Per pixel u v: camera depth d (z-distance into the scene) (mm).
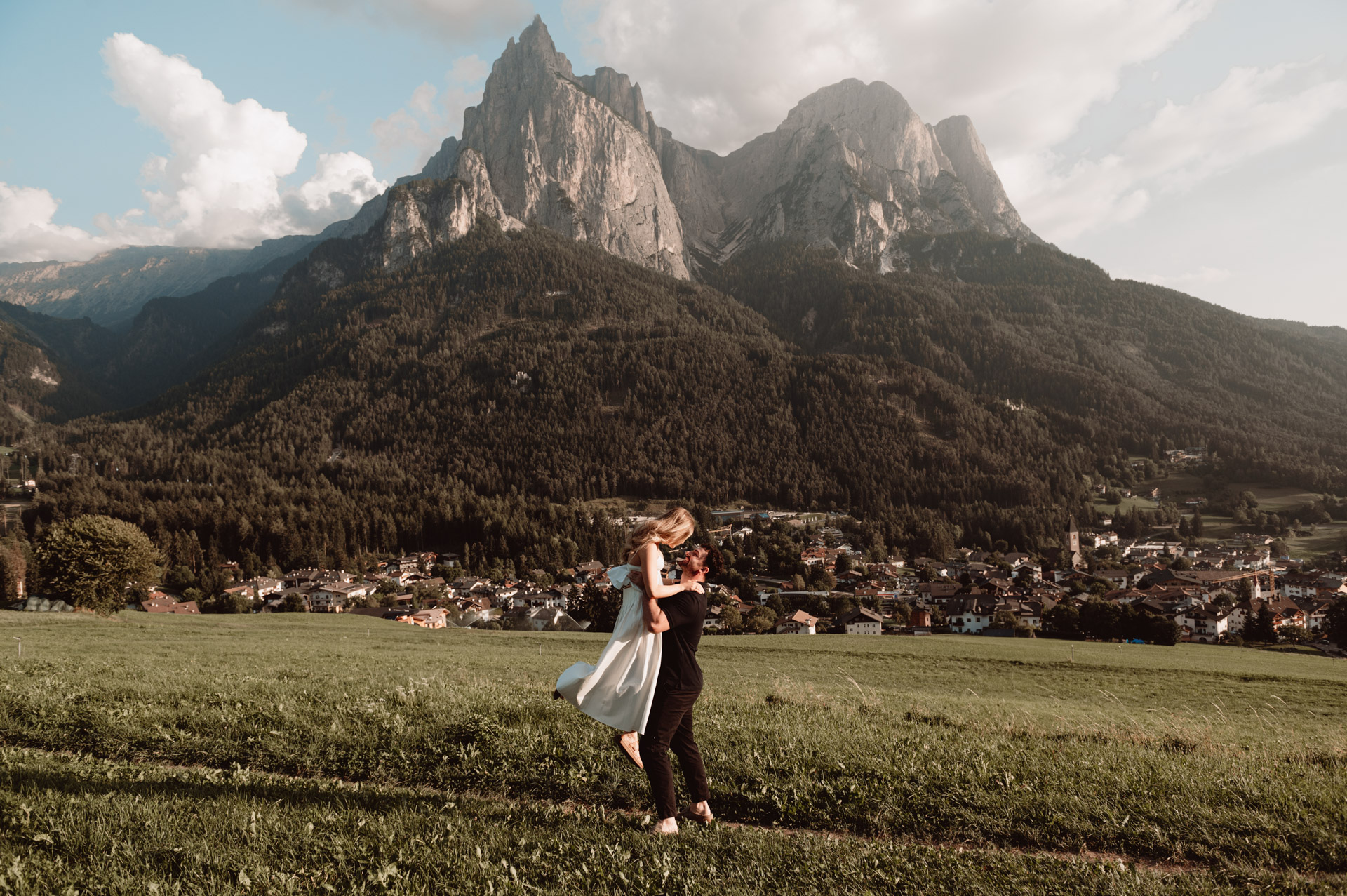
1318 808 6164
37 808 4699
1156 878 4660
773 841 4898
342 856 4312
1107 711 22500
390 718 8438
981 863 4828
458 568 141500
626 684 5199
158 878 3883
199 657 19797
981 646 54844
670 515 5375
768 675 31406
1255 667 47312
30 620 40781
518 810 5469
